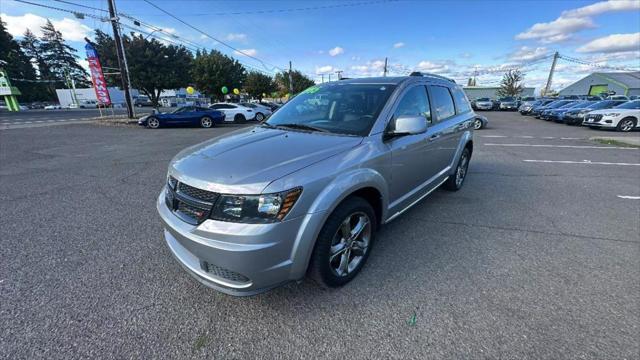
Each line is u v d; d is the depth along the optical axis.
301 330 2.04
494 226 3.61
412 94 3.26
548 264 2.79
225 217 1.90
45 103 63.81
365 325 2.07
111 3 17.67
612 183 5.40
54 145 9.88
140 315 2.17
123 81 19.20
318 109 3.21
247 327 2.06
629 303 2.26
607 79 46.94
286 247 1.95
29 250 3.05
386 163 2.68
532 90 64.88
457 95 4.54
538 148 9.32
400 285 2.50
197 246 1.95
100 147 9.50
